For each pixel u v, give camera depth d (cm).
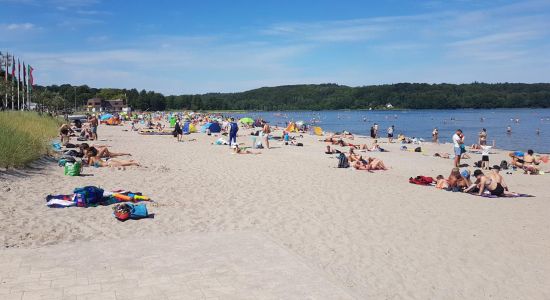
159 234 909
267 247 827
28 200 1141
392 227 1044
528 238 988
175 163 2100
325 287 643
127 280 648
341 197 1382
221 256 770
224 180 1639
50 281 634
